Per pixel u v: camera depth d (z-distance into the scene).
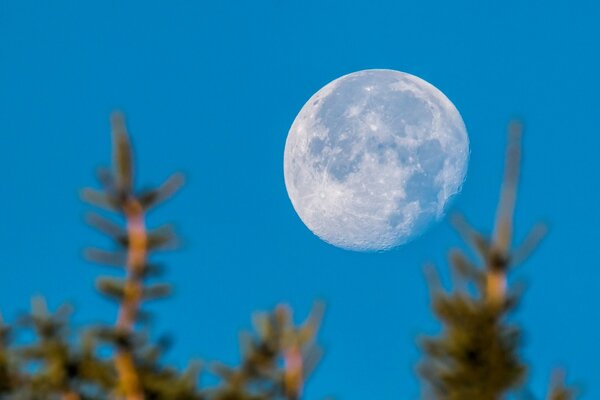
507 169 18.52
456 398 21.00
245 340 19.75
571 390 19.58
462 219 19.61
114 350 19.62
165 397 20.61
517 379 20.72
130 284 18.72
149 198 17.75
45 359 21.00
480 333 20.39
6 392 21.52
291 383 18.50
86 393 21.38
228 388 20.30
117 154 17.36
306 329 18.45
